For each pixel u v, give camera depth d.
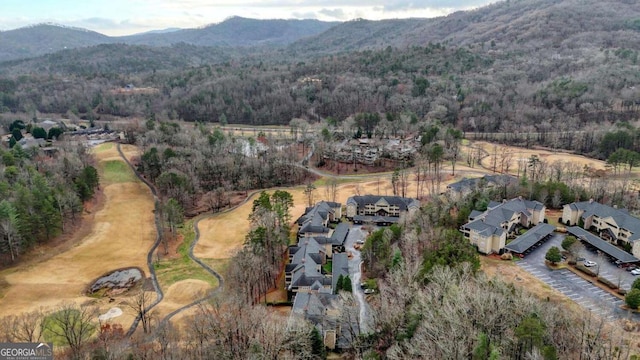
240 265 111.25
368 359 76.75
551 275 107.94
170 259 143.25
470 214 135.38
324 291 108.62
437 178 194.88
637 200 149.12
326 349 89.56
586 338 73.44
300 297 100.19
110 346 87.62
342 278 107.56
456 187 168.88
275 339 81.19
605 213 128.62
